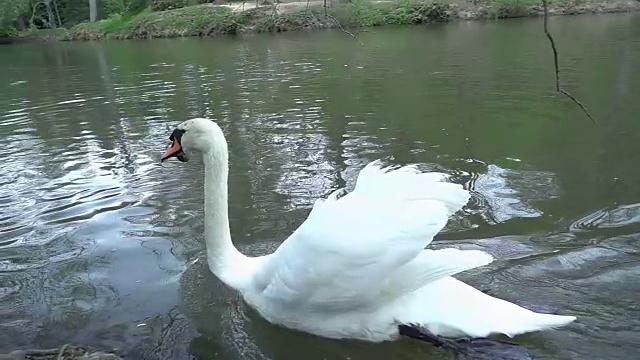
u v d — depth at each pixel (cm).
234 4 3509
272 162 888
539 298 515
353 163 870
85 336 503
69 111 1338
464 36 2281
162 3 3719
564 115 1075
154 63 2116
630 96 1184
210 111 1252
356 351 472
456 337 445
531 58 1667
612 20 2536
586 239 616
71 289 573
